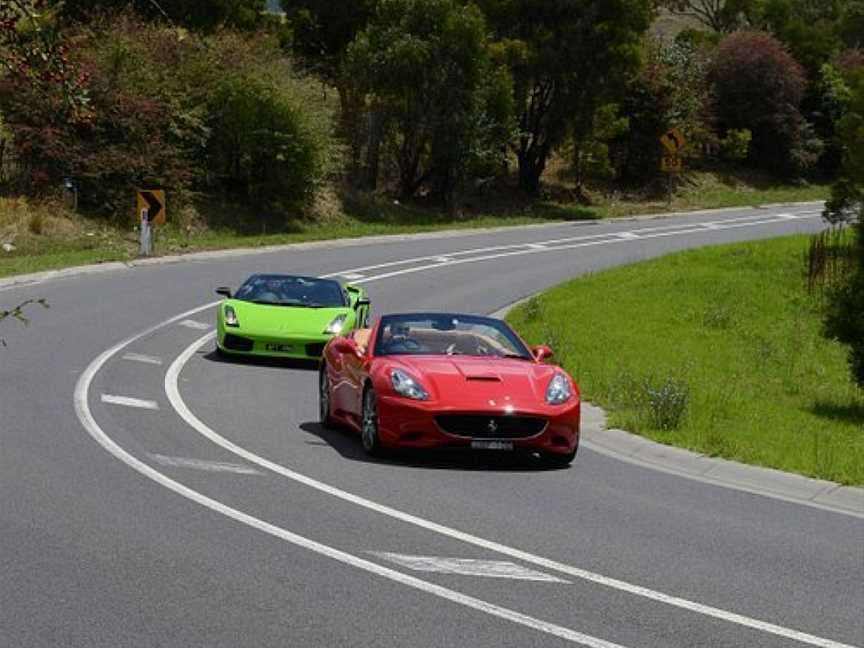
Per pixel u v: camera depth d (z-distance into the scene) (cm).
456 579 809
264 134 4341
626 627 720
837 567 891
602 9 5469
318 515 988
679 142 5788
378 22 5078
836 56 7806
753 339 2642
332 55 5516
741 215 5716
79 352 1973
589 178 6372
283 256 3781
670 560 891
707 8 10312
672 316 2853
